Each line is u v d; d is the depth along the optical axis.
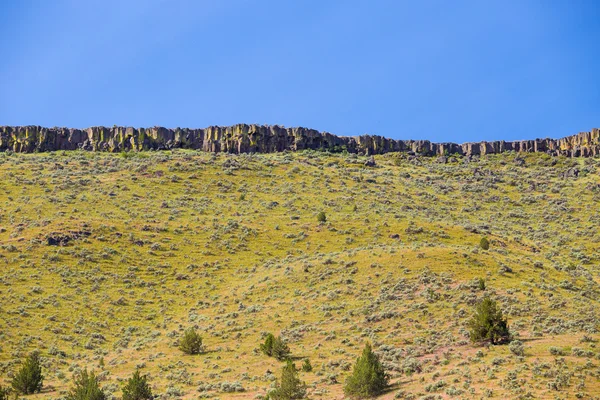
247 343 94.56
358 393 67.56
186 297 122.12
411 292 102.06
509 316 89.44
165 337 102.44
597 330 81.19
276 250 145.38
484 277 106.19
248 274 131.50
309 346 89.94
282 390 68.94
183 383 80.19
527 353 71.19
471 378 65.31
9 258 126.44
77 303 114.12
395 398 64.12
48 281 120.25
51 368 89.75
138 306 116.75
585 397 57.16
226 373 82.75
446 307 94.38
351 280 111.81
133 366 88.75
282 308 107.06
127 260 134.25
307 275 119.56
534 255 142.38
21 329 101.12
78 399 69.12
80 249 134.50
